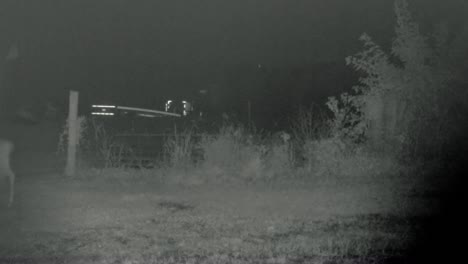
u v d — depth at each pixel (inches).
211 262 339.9
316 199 533.3
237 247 374.6
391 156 710.5
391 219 455.5
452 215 462.0
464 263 340.2
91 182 644.1
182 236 404.5
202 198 544.1
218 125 892.6
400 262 341.1
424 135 732.7
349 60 770.8
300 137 765.3
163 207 503.2
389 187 589.9
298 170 696.4
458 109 743.7
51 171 724.7
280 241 388.8
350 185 604.4
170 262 341.4
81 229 426.0
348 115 761.6
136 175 683.4
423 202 512.4
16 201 532.7
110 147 754.2
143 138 874.8
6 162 518.0
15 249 372.8
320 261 340.8
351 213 476.1
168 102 1492.4
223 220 452.1
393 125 740.7
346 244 378.6
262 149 709.3
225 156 692.7
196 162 714.2
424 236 400.8
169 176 659.4
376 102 746.2
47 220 454.9
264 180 647.1
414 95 746.8
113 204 516.7
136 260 345.7
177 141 721.0
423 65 752.3
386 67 757.3
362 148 719.1
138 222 447.5
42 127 986.7
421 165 690.2
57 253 363.3
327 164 690.8
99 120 1058.7
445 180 613.6
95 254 360.5
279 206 504.4
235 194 564.4
